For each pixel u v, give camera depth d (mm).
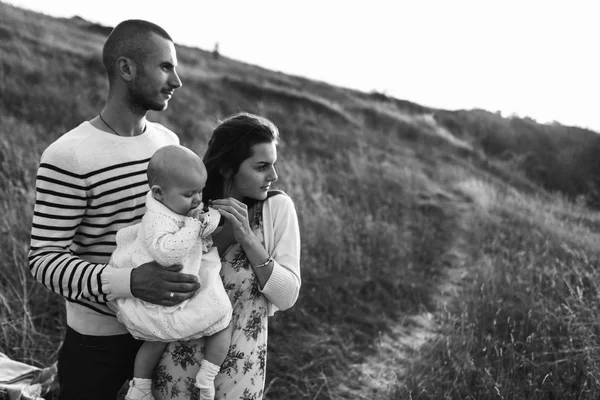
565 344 4277
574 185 17969
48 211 2252
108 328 2408
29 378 3156
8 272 4410
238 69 23344
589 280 5359
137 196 2406
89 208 2338
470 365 4145
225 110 15188
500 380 3916
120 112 2391
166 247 1979
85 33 18703
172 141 2617
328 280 5938
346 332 5129
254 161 2164
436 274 6801
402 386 4020
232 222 2098
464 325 4863
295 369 4434
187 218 2043
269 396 4070
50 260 2195
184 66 19312
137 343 2498
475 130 21641
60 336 4090
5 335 3697
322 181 9336
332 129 15805
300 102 18141
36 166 6352
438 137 19328
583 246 7184
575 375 3951
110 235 2393
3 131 7777
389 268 6547
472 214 9586
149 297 2039
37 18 17953
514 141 20719
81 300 2266
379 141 16188
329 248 6527
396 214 8734
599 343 4145
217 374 2166
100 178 2305
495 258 6512
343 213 7766
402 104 24672
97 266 2146
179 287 2025
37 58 12539
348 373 4480
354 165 11141
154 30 2365
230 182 2254
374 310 5605
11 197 5414
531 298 4969
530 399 3754
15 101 9797
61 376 2551
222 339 2111
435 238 8148
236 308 2193
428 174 13531
